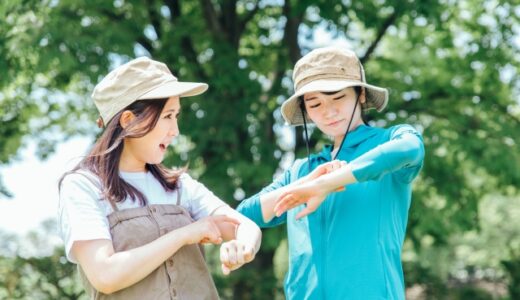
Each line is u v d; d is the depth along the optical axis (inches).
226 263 144.3
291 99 177.3
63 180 150.6
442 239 673.6
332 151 183.2
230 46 629.9
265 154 609.3
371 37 731.4
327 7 587.8
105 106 154.6
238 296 682.8
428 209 644.1
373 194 166.9
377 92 179.0
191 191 163.9
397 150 155.0
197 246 155.9
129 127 150.2
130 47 567.8
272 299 679.1
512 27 653.3
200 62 666.2
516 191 692.1
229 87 616.4
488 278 933.2
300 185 155.6
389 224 166.6
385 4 578.6
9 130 681.6
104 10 615.2
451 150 631.2
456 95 675.4
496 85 671.8
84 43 549.0
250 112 607.5
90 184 149.2
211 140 599.5
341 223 167.2
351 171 154.3
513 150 641.6
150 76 153.1
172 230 151.5
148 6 627.2
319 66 173.8
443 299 809.5
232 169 582.9
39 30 548.1
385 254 164.2
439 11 584.4
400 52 731.4
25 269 709.3
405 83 665.6
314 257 168.6
